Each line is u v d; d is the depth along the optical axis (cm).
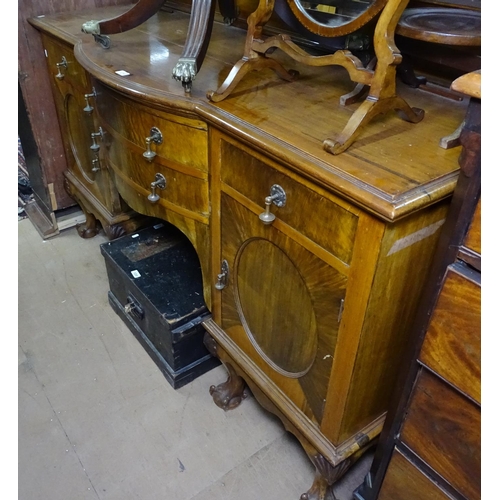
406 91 98
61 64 153
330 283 78
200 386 136
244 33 138
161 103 96
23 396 131
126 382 137
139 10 127
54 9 165
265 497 109
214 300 120
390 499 88
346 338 78
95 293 168
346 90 100
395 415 80
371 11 76
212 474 114
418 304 81
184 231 117
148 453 118
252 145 81
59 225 196
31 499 108
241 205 94
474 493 71
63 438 121
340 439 91
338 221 72
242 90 98
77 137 169
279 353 101
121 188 133
